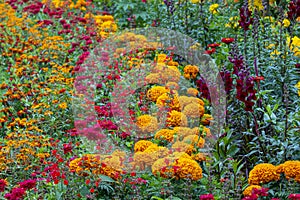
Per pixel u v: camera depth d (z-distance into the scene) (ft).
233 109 11.09
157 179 9.82
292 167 9.50
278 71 11.23
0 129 11.87
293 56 11.34
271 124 10.53
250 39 11.88
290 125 10.38
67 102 11.95
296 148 10.02
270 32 11.92
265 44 11.87
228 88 10.80
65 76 12.85
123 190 9.73
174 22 13.25
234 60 10.75
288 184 9.48
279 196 9.61
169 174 9.67
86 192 9.75
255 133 10.84
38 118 11.60
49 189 10.11
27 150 10.53
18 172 10.46
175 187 9.79
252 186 9.38
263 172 9.58
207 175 10.03
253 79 10.25
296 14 11.23
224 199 9.54
